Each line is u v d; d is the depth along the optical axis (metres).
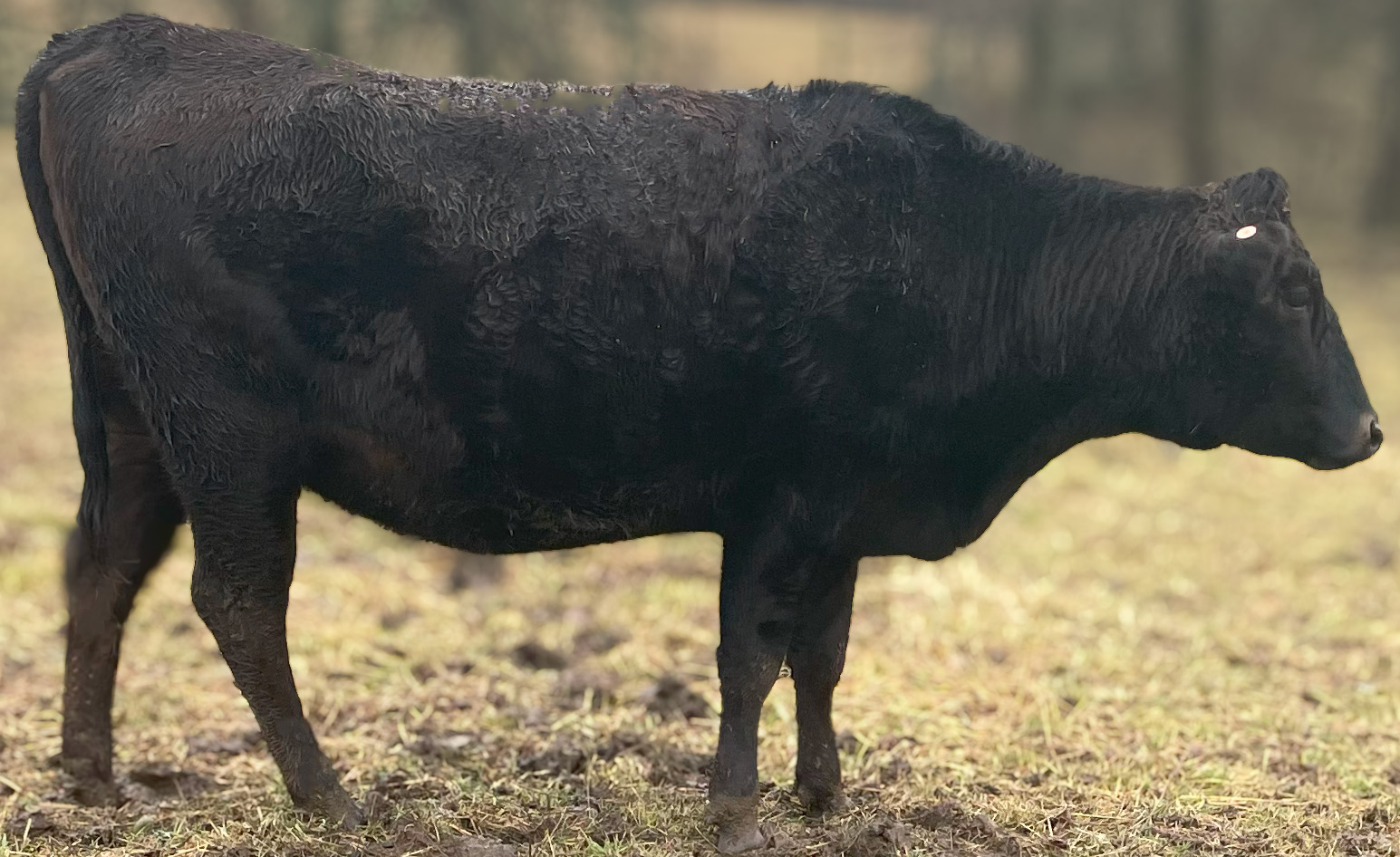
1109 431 3.69
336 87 3.46
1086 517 8.30
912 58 20.62
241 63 3.55
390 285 3.38
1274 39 21.59
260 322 3.41
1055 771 4.34
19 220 14.74
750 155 3.46
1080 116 20.56
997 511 3.76
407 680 5.26
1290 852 3.71
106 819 3.87
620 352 3.38
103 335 3.57
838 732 4.70
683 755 4.38
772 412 3.42
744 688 3.58
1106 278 3.52
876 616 6.29
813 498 3.50
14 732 4.59
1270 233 3.39
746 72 19.19
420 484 3.52
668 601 6.42
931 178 3.51
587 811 3.85
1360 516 8.28
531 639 5.78
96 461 3.71
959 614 6.23
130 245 3.43
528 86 3.58
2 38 7.25
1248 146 21.67
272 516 3.57
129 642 5.58
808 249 3.38
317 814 3.72
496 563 6.82
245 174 3.39
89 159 3.45
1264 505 8.59
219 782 4.21
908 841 3.60
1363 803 4.09
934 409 3.48
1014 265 3.53
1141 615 6.39
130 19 3.62
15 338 11.14
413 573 6.81
